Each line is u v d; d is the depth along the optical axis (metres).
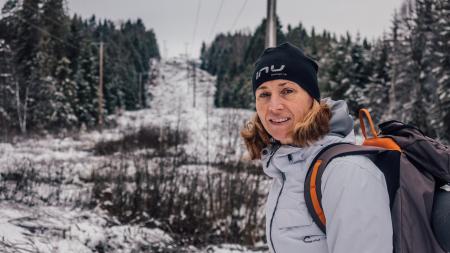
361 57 28.77
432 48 16.80
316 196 0.92
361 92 26.67
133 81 73.88
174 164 6.45
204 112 41.75
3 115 22.53
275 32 7.56
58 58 32.06
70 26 37.19
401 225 0.87
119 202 5.43
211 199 5.58
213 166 7.15
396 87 21.27
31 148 15.58
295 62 1.10
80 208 5.38
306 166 0.99
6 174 6.79
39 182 6.77
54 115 27.53
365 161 0.89
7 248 3.13
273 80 1.11
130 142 12.53
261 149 1.31
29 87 25.88
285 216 1.01
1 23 27.88
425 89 18.36
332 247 0.87
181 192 5.79
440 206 0.90
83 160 11.99
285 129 1.09
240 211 5.69
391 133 1.11
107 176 6.79
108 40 71.50
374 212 0.83
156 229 5.11
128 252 4.02
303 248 0.97
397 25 21.23
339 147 0.95
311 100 1.12
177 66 128.50
